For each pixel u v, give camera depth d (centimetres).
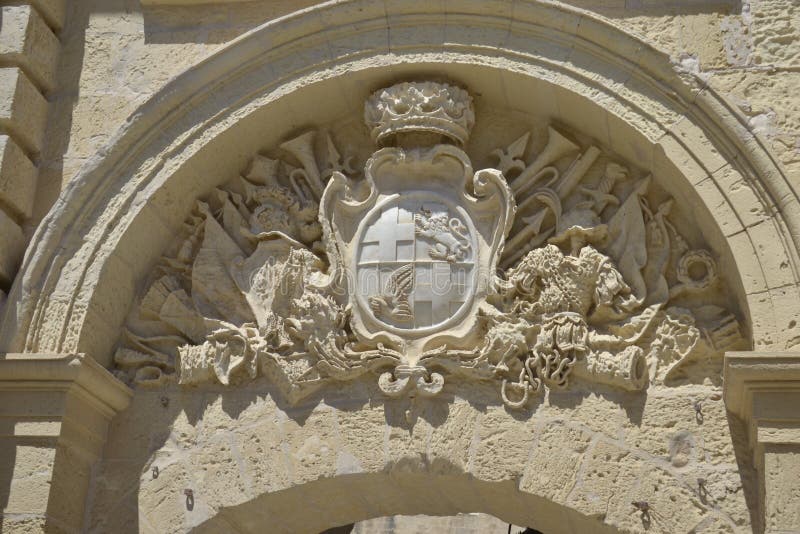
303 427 664
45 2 732
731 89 651
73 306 670
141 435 681
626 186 691
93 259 680
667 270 667
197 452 671
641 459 623
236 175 737
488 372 653
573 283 661
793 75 648
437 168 701
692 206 654
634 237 672
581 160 698
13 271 686
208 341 686
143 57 734
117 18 748
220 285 704
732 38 665
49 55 731
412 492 678
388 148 699
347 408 664
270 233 704
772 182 616
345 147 737
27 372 638
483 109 727
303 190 724
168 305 705
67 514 647
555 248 668
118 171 697
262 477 659
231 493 659
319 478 652
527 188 700
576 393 647
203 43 732
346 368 664
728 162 634
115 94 728
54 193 707
